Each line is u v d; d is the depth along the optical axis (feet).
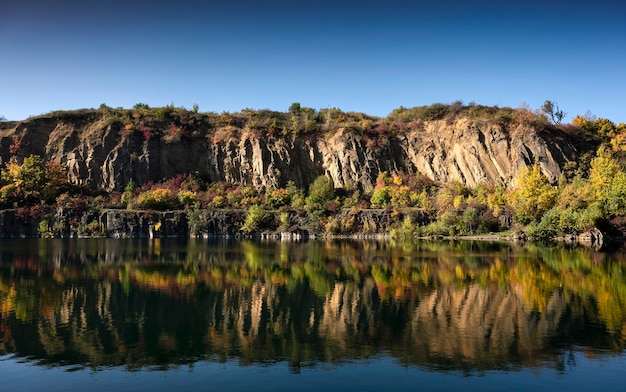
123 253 176.45
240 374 54.44
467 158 359.87
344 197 343.05
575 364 57.41
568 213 240.53
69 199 301.22
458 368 56.13
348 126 393.29
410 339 67.31
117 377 53.67
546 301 91.66
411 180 353.31
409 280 115.96
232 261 152.97
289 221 300.40
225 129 396.98
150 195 309.63
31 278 116.67
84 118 378.32
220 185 359.05
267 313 82.43
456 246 212.43
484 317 79.36
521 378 53.26
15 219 278.46
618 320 77.15
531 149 343.05
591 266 139.44
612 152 344.69
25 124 362.33
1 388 50.55
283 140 388.57
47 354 61.16
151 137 366.43
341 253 180.04
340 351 62.23
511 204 286.66
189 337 68.44
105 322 76.33
